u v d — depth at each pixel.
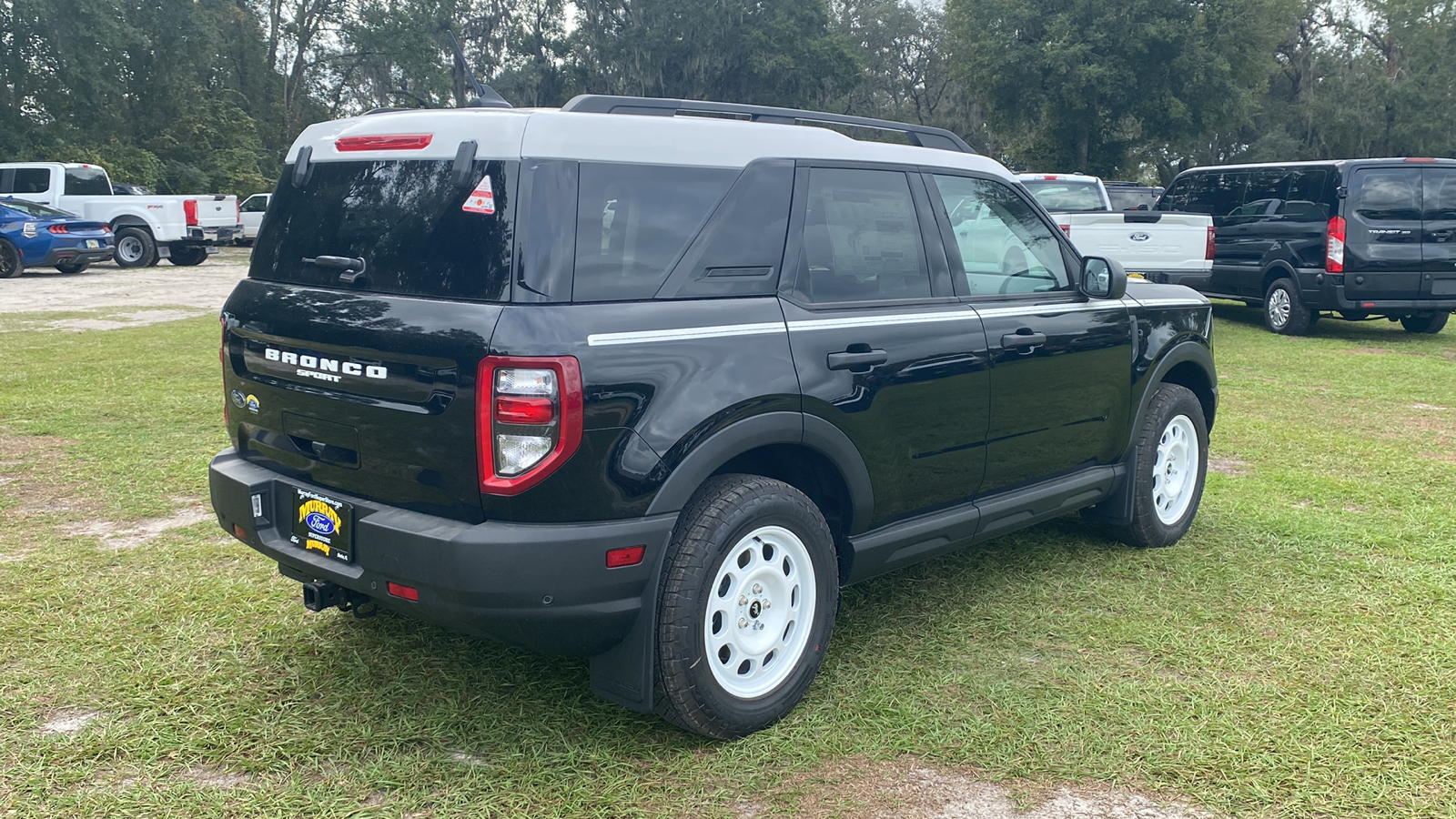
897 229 3.77
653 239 3.04
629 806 2.80
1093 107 34.12
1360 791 2.90
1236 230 14.32
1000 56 34.19
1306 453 7.10
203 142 40.78
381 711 3.29
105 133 38.81
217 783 2.88
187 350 11.02
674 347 2.97
